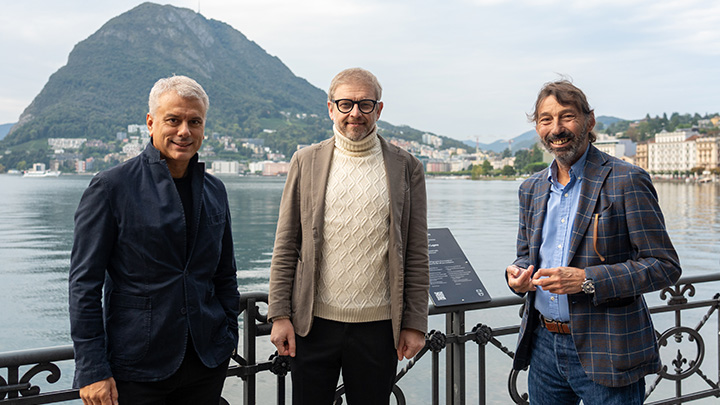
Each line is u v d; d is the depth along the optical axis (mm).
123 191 1668
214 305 1864
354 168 2027
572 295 1887
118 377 1650
